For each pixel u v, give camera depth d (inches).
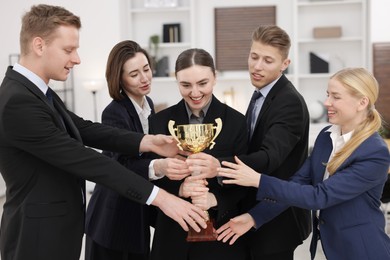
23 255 69.8
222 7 261.1
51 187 71.1
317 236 80.5
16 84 69.1
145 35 266.4
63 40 70.0
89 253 100.3
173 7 255.8
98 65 253.8
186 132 73.2
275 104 84.0
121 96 96.0
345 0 245.4
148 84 98.6
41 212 70.2
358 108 72.6
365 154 71.4
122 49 95.5
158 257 80.7
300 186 71.5
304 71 259.1
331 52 255.6
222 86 267.7
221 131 79.0
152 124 83.5
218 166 73.0
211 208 79.0
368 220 73.5
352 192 70.9
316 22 254.4
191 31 254.2
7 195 73.2
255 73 86.5
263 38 84.4
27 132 67.2
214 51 264.4
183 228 73.4
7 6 256.4
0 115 67.5
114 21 250.8
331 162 74.0
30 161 70.3
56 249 70.8
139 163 80.1
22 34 70.7
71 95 258.2
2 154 69.8
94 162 70.3
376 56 233.5
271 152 77.1
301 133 84.1
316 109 250.4
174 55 267.0
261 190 71.2
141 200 71.7
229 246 79.9
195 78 74.3
